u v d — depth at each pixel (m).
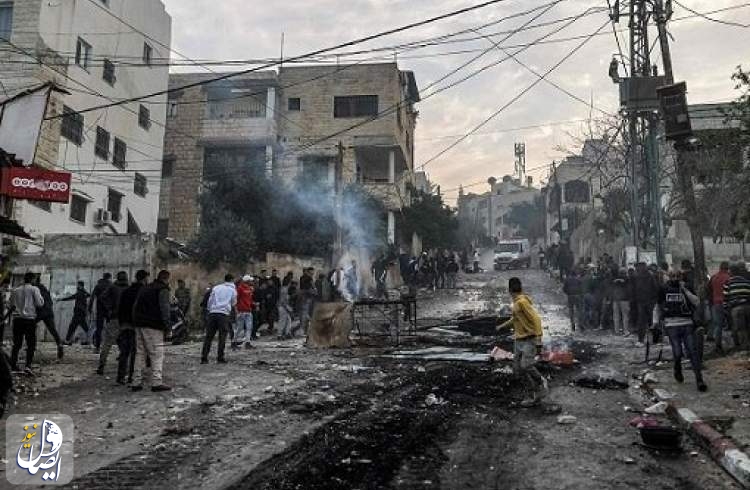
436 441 6.44
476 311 22.17
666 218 26.09
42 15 22.66
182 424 7.16
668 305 9.16
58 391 9.22
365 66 34.41
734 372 9.70
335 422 7.23
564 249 29.19
